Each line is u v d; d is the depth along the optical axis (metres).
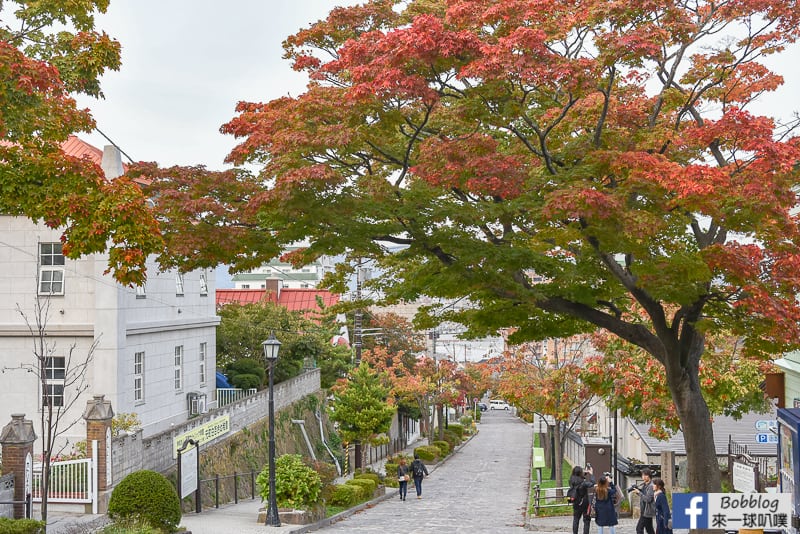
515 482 42.81
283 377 42.97
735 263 14.07
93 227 13.69
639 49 14.05
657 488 18.62
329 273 20.33
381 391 41.94
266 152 17.22
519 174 14.64
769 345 15.93
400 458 35.28
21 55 12.95
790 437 13.56
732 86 16.02
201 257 17.23
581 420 51.28
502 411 136.12
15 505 19.33
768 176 13.95
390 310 79.81
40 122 14.40
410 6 18.03
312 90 16.58
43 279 26.69
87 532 18.92
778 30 15.64
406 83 14.12
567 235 14.77
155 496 19.98
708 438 16.30
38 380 26.55
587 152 15.65
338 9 17.72
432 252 16.06
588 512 21.11
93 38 15.32
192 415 33.25
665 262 14.39
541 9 14.68
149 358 29.81
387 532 23.14
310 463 30.75
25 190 13.96
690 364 16.48
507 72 13.84
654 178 13.84
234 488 30.27
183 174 17.52
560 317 18.67
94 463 21.44
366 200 15.46
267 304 44.81
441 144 15.10
